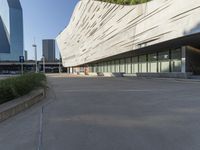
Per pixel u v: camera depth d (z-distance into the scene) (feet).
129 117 26.89
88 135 20.39
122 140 18.85
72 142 18.62
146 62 143.95
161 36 91.30
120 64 185.88
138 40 110.73
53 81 108.99
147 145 17.57
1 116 26.45
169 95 45.29
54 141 19.02
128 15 121.49
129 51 125.49
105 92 54.44
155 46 104.83
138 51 126.52
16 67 397.60
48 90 62.08
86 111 31.22
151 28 98.22
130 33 119.75
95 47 192.85
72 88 67.72
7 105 30.58
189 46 103.96
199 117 25.96
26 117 28.76
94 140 18.98
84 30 231.30
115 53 143.84
